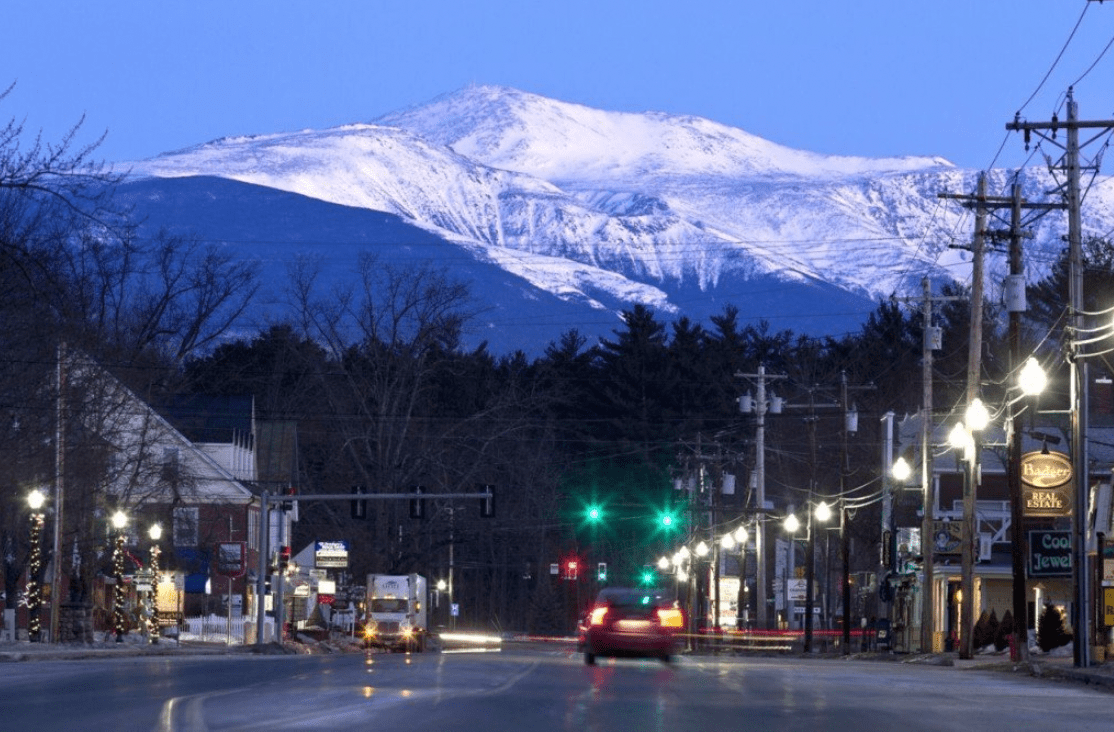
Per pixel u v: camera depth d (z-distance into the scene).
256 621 144.25
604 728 37.00
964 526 97.44
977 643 121.50
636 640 75.81
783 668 74.75
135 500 141.75
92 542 121.69
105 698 45.72
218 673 62.31
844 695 51.38
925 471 112.44
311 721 37.75
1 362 99.25
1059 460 96.75
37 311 99.06
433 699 45.34
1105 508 96.75
